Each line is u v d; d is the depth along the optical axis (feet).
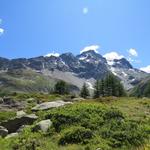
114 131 76.59
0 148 76.69
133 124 80.18
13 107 232.53
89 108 89.51
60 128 82.12
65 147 70.38
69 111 89.40
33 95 299.38
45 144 73.15
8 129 113.91
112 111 88.02
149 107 128.16
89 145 69.62
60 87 488.44
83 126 80.74
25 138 79.82
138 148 68.28
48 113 92.22
